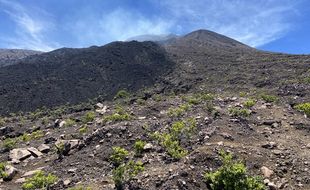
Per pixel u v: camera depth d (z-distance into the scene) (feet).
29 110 189.78
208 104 90.07
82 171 67.15
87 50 320.29
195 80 206.90
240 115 79.10
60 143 81.46
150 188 53.36
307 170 57.47
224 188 51.93
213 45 373.81
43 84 226.79
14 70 262.47
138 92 201.87
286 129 73.26
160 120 85.20
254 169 57.47
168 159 62.64
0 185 67.77
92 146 76.43
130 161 63.72
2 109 190.90
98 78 239.71
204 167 56.95
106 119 95.66
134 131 77.87
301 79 157.28
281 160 60.13
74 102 199.62
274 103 92.73
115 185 56.29
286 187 54.24
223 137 66.95
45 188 62.49
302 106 84.84
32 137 99.71
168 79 224.33
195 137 68.85
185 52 296.30
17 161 79.51
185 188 52.60
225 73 209.97
